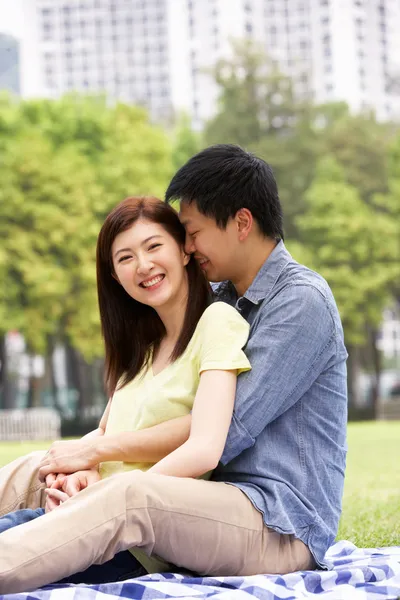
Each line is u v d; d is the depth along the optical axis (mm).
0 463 14578
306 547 3217
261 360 3225
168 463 3037
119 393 3520
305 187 41719
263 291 3410
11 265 32812
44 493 3441
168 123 52062
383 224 38781
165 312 3463
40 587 2818
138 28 110125
